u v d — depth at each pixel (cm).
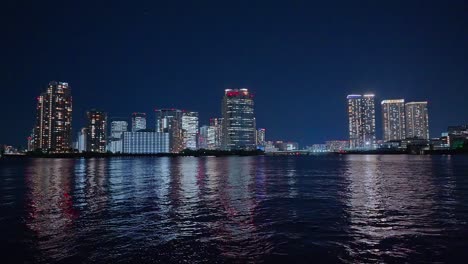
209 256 1923
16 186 5875
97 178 7706
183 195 4481
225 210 3316
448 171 9181
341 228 2516
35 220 2886
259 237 2292
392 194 4375
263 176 8050
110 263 1831
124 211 3291
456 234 2328
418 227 2528
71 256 1945
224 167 13375
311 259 1862
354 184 5766
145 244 2153
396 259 1855
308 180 6750
